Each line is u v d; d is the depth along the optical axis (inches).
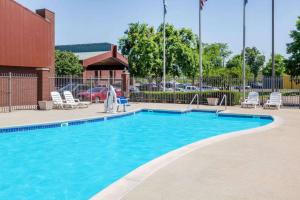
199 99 1091.9
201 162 302.0
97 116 711.1
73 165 374.3
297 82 1239.5
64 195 272.1
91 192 280.1
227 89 1103.6
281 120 632.4
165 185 235.6
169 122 745.0
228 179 250.7
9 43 920.9
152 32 1668.3
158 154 440.5
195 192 221.1
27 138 527.2
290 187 231.5
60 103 889.5
